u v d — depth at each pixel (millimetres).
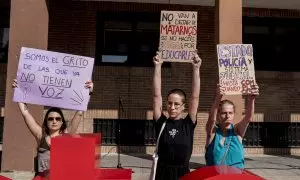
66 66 4977
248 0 12750
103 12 13469
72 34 13133
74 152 3375
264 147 13258
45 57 4949
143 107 13117
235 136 4633
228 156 4527
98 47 13438
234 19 9773
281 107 13438
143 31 13680
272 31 14039
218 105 4824
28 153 9281
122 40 13570
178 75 13180
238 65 5457
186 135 4312
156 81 4703
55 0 13133
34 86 4906
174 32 5891
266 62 13953
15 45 9492
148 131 13086
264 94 13406
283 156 12789
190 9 13461
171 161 4242
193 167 10312
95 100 12992
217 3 9906
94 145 3402
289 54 14023
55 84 4938
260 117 13273
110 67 13141
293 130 13477
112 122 13039
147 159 11523
